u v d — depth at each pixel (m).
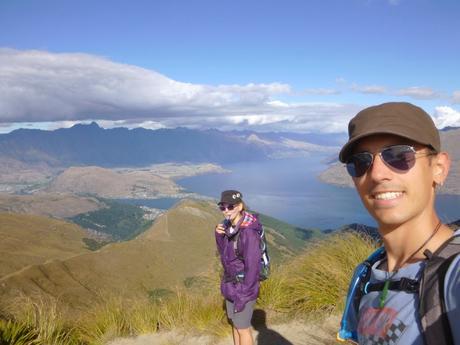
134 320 4.11
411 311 0.73
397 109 0.83
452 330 0.66
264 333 3.45
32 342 3.45
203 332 3.76
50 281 41.06
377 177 0.83
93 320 4.21
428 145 0.81
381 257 0.94
